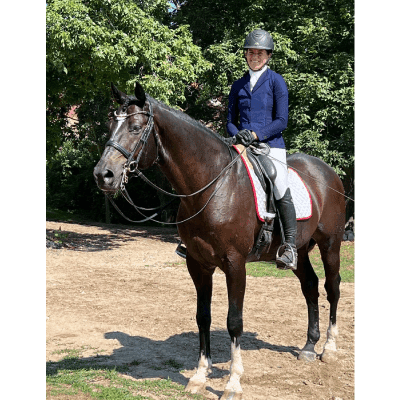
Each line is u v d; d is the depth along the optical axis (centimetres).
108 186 332
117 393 384
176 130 366
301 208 447
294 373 454
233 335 384
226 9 1586
